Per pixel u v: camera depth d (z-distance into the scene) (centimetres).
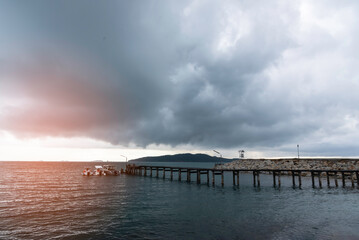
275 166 8619
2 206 2875
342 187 4781
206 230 1886
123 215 2395
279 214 2403
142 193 4006
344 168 6938
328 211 2542
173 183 5797
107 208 2742
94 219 2247
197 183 5669
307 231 1827
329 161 7600
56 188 4762
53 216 2369
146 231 1880
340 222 2091
